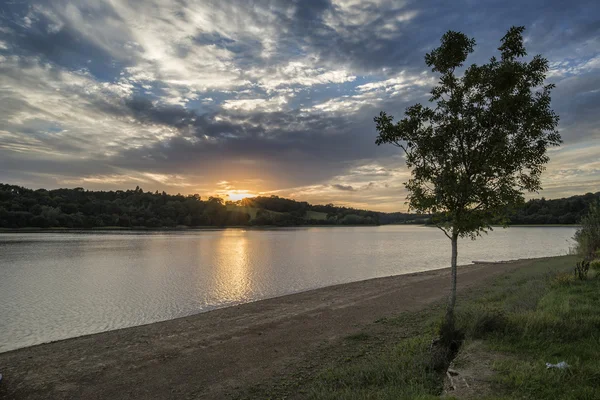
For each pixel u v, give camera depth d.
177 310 17.58
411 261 41.03
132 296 20.89
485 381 5.79
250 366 9.24
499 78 7.86
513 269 27.44
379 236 120.25
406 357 8.23
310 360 9.45
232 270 32.34
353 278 27.92
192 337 12.09
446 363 7.50
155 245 66.00
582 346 6.91
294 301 18.16
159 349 10.86
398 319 13.28
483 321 8.62
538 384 5.41
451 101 8.29
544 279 16.62
